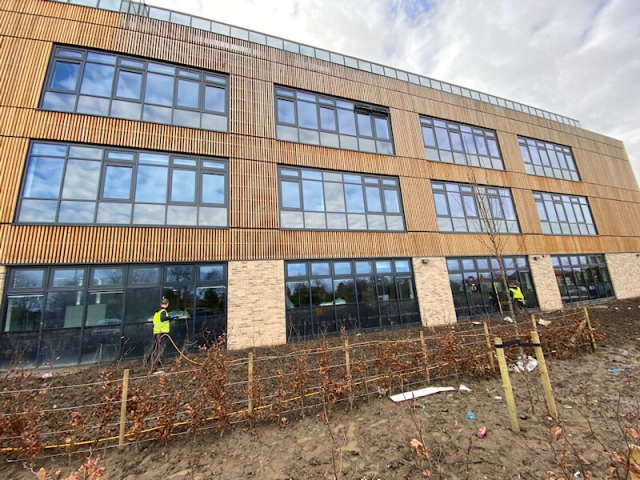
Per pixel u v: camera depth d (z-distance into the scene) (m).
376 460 3.57
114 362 8.21
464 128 16.59
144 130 9.89
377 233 12.62
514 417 4.04
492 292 14.34
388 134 14.40
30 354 7.67
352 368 5.42
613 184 21.12
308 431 4.36
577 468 3.20
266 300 10.20
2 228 7.97
